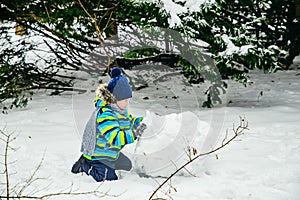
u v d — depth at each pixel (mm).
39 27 9031
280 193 3814
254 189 3916
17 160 4824
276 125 6047
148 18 6867
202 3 7055
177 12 6879
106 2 7695
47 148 5246
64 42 8656
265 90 9219
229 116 6711
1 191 3938
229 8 9125
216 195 3818
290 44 11297
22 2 7934
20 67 8422
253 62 7152
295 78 10633
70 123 6453
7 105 8125
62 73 10453
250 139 5418
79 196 3797
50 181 4199
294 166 4441
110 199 3730
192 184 4062
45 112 7246
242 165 4484
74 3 7648
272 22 10633
